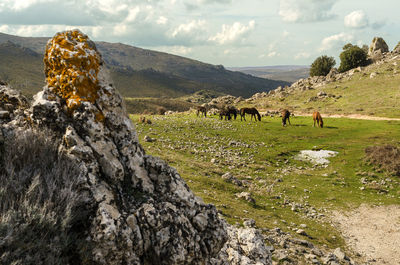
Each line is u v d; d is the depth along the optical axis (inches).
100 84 202.2
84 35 216.2
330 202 896.9
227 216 581.3
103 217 153.7
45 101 190.1
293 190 965.8
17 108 246.4
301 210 805.9
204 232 205.3
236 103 4101.9
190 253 181.8
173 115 2613.2
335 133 1791.3
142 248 167.8
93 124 186.9
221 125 1894.7
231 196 778.2
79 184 163.9
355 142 1562.5
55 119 188.5
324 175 1147.9
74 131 180.9
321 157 1370.6
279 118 2455.7
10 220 128.3
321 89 3858.3
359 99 3063.5
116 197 177.8
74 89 191.9
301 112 2970.0
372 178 1103.0
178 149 1227.2
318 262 466.3
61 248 138.4
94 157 182.1
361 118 2404.0
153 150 1096.2
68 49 200.8
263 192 900.6
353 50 4798.2
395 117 2257.6
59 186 157.5
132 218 168.4
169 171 213.2
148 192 198.7
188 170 908.0
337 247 608.1
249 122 2134.6
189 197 209.3
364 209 855.7
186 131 1606.8
